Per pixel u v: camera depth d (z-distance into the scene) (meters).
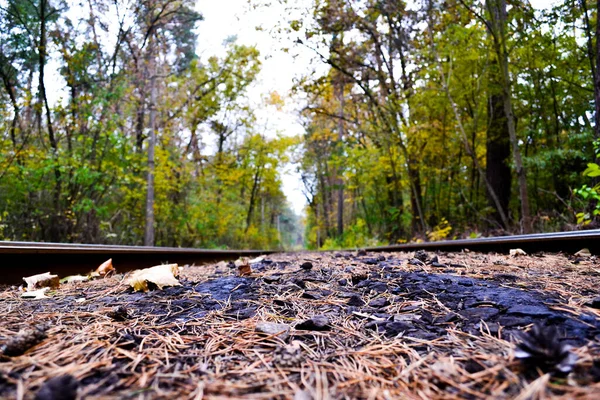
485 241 4.11
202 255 5.98
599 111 5.55
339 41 11.75
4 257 2.44
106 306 1.66
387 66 11.97
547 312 1.26
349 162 13.92
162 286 2.13
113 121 8.51
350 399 0.74
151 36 11.65
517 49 8.10
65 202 8.47
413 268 2.67
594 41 7.95
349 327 1.27
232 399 0.73
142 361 0.97
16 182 7.31
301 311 1.53
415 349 1.03
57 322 1.36
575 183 8.62
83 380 0.83
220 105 17.25
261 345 1.11
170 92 15.21
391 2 9.66
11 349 0.99
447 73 9.05
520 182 6.67
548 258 3.05
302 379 0.84
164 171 12.03
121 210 10.86
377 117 12.72
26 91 7.41
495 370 0.83
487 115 9.77
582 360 0.83
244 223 20.27
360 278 2.21
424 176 13.13
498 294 1.60
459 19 9.16
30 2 8.08
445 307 1.46
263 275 2.59
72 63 8.27
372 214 17.02
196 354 1.03
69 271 3.02
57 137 8.58
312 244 32.84
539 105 9.70
